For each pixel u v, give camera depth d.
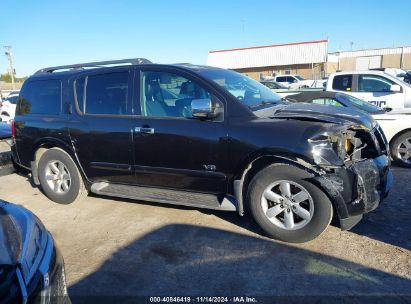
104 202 5.04
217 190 3.90
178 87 4.05
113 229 4.15
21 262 1.90
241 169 3.64
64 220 4.50
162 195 4.22
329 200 3.35
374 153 3.79
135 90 4.30
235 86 4.14
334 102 6.84
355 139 3.62
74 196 4.95
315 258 3.31
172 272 3.21
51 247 2.24
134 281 3.11
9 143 6.76
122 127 4.29
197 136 3.81
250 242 3.67
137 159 4.25
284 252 3.45
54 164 5.05
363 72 8.60
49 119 4.93
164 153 4.04
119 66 4.48
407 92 8.02
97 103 4.59
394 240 3.57
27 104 5.27
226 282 3.03
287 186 3.48
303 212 3.46
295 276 3.06
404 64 44.19
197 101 3.62
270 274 3.11
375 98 8.33
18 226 2.23
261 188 3.59
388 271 3.06
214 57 47.84
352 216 3.34
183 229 4.04
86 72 4.73
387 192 3.79
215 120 3.78
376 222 3.98
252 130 3.54
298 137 3.32
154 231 4.03
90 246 3.78
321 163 3.25
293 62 42.53
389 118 6.39
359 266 3.15
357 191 3.26
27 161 5.32
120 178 4.52
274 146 3.39
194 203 3.96
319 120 3.45
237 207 3.77
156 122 4.07
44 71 5.39
